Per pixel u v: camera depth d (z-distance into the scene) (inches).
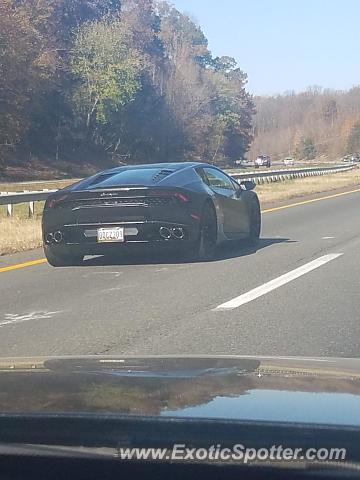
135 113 3090.6
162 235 421.7
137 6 3599.9
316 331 286.5
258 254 498.3
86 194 425.7
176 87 3366.1
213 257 464.1
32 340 280.7
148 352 257.8
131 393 112.7
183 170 455.2
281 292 366.3
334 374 133.0
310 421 96.4
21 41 2239.2
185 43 4355.3
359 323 299.3
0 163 2431.1
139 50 3238.2
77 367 141.3
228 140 4111.7
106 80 2736.2
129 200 420.5
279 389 116.0
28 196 846.5
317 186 1454.2
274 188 1378.0
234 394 111.6
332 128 6889.8
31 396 111.6
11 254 528.7
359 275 412.2
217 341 272.7
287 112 7327.8
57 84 2650.1
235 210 497.7
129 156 3154.5
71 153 2866.6
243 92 4372.5
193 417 97.3
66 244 435.5
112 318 316.5
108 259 487.8
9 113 2305.6
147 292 373.7
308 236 606.5
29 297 368.5
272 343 268.8
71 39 2760.8
